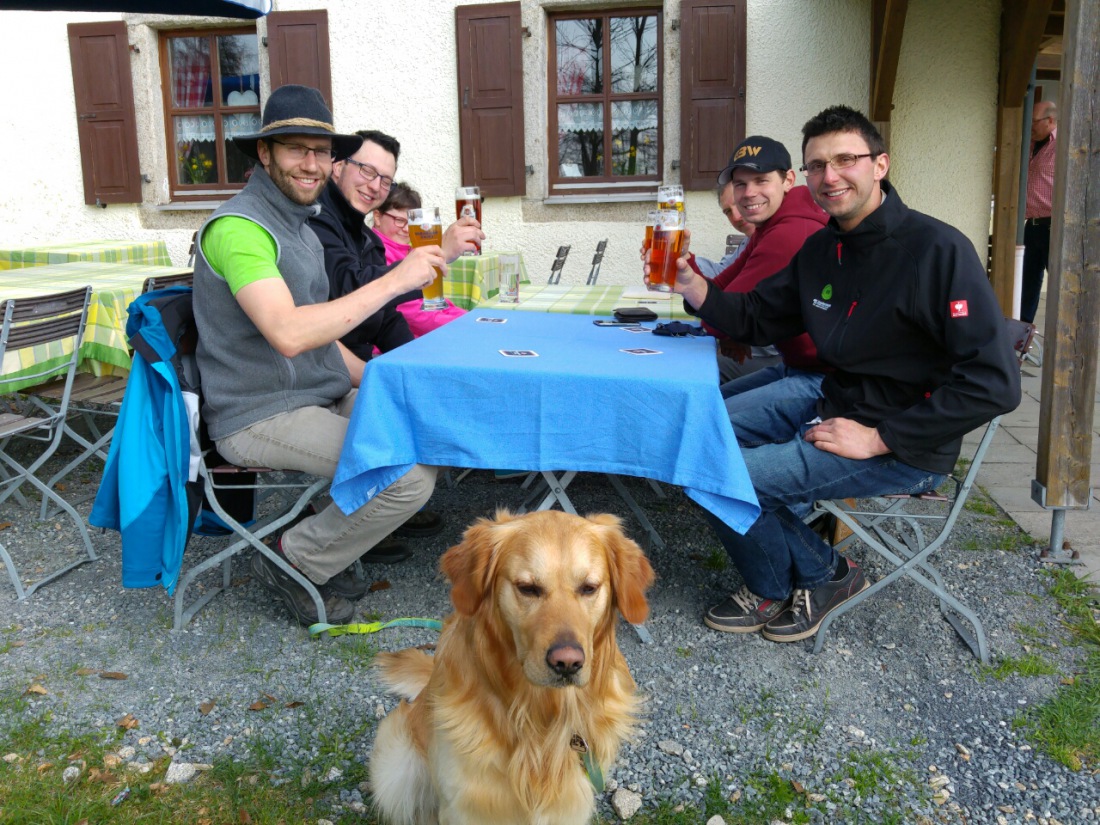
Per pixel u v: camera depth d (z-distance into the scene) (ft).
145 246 22.67
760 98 24.50
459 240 11.32
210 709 9.08
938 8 23.18
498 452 9.18
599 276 26.37
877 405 9.75
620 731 7.08
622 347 10.39
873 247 9.50
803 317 10.50
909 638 10.68
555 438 9.05
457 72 25.62
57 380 15.72
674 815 7.73
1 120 27.73
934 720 9.07
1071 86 11.64
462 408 9.15
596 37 25.72
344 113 26.55
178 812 7.67
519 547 6.29
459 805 6.56
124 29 26.71
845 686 9.69
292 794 7.90
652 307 14.28
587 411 8.94
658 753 8.54
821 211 12.61
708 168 24.95
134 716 8.96
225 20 26.30
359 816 7.66
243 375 10.03
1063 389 12.44
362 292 9.47
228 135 27.89
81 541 13.42
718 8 23.97
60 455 17.21
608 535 6.81
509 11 24.98
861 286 9.68
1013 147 22.77
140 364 9.70
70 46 26.91
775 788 8.04
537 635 5.90
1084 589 11.82
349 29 26.00
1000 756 8.49
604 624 6.73
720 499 8.82
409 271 9.66
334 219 13.07
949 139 23.89
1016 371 8.84
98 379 16.06
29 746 8.48
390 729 7.52
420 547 13.24
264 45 26.43
